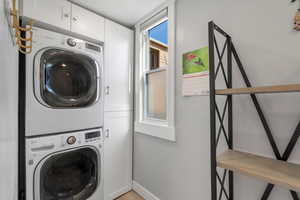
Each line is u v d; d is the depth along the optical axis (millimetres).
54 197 1218
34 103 1127
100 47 1569
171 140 1445
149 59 1888
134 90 1982
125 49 1885
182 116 1368
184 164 1353
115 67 1772
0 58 409
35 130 1130
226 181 1040
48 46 1199
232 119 1018
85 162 1443
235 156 834
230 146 978
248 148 951
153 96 1823
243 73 961
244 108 971
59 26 1348
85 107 1422
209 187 1166
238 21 1003
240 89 686
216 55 1121
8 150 556
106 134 1667
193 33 1283
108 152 1684
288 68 813
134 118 1960
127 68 1907
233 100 1021
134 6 1578
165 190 1544
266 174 612
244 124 969
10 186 599
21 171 1087
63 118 1271
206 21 1189
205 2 1193
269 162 746
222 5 1089
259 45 912
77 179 1384
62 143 1254
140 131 1829
